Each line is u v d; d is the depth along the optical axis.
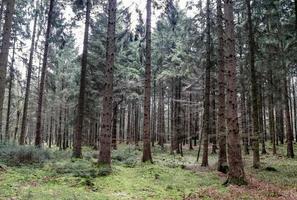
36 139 25.17
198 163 26.25
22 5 30.44
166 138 65.19
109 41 17.38
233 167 13.43
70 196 9.96
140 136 69.88
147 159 21.36
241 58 28.31
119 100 40.09
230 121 13.63
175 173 17.25
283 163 25.59
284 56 24.31
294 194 11.59
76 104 34.88
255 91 22.08
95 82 33.00
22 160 16.97
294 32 22.83
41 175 13.75
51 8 26.62
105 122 16.91
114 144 39.94
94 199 9.91
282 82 31.36
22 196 9.70
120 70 36.38
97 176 14.54
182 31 31.28
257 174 18.23
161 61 40.62
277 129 45.16
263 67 25.55
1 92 14.13
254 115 22.00
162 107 49.81
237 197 10.78
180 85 41.03
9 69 31.91
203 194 11.25
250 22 22.75
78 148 22.17
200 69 28.80
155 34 38.41
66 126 51.38
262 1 23.05
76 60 32.56
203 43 23.89
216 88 29.83
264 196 11.05
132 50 37.97
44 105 51.84
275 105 32.50
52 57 36.41
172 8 21.77
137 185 12.93
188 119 46.59
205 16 23.34
